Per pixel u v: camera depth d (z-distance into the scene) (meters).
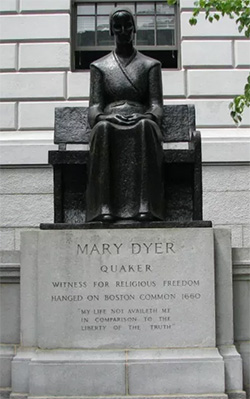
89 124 8.13
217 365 6.89
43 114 13.40
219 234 7.36
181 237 7.23
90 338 7.12
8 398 7.12
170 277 7.19
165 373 6.88
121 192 7.60
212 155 12.90
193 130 8.31
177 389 6.86
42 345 7.13
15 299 7.60
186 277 7.19
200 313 7.13
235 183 12.95
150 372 6.88
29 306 7.29
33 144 13.03
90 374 6.89
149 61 8.33
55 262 7.24
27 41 13.72
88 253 7.23
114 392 6.86
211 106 13.34
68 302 7.18
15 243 12.88
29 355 7.15
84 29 14.55
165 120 8.34
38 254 7.27
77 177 8.12
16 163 12.98
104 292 7.18
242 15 9.38
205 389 6.85
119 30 8.20
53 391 6.88
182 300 7.16
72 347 7.12
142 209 7.43
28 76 13.54
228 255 7.33
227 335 7.25
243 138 13.05
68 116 8.44
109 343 7.11
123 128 7.64
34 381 6.90
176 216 8.06
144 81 8.23
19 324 7.55
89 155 7.73
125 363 6.89
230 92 13.43
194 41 13.66
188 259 7.21
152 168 7.56
